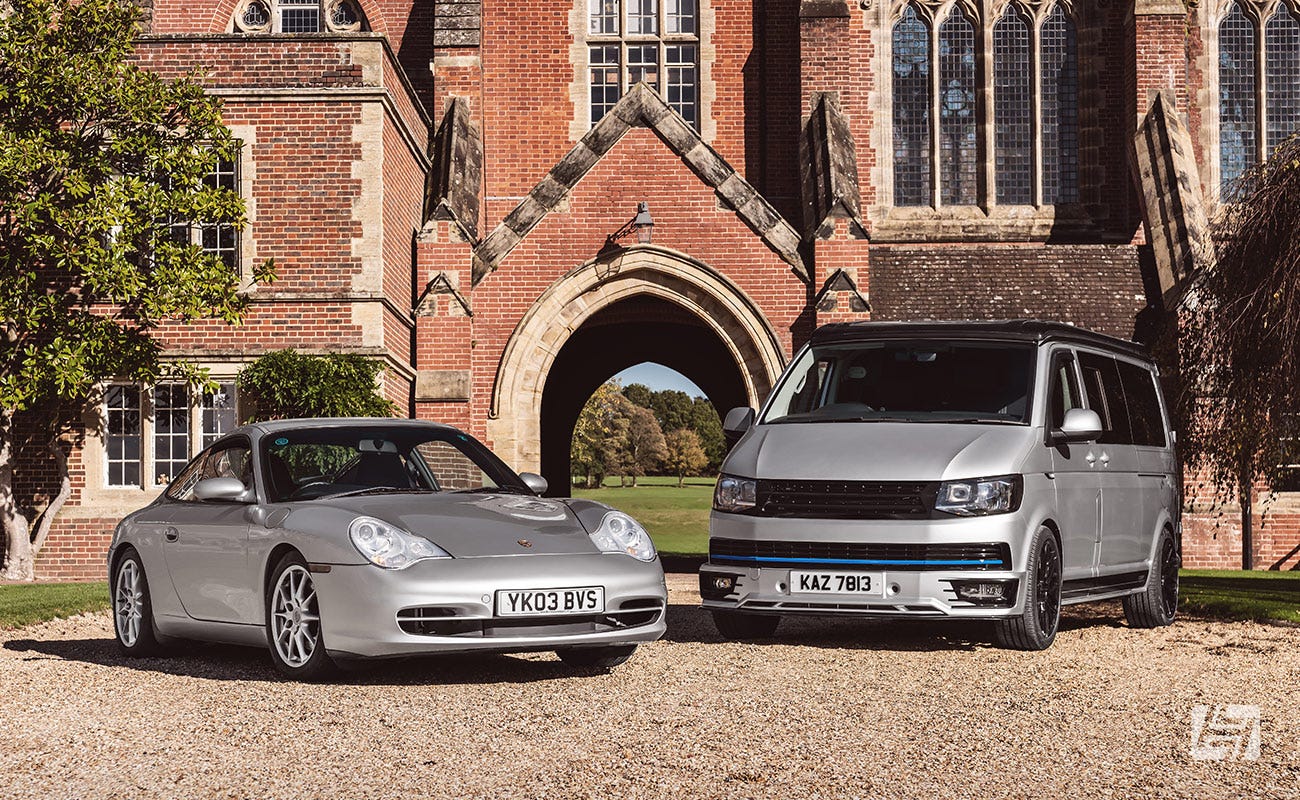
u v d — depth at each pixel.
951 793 4.61
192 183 17.08
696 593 14.98
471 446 8.55
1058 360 9.47
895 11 25.44
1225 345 12.38
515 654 8.34
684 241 21.42
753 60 24.92
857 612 8.35
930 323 9.77
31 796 4.59
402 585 6.72
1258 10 25.25
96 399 18.38
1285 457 12.73
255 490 7.75
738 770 4.93
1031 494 8.48
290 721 5.93
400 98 20.41
